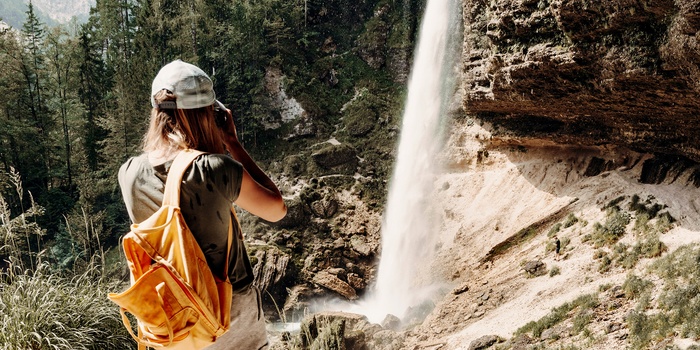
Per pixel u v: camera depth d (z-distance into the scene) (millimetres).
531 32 27109
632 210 30188
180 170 2510
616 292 24531
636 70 23219
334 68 67562
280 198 2828
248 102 63156
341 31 69812
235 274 2744
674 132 28500
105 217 53031
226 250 2660
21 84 64688
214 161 2547
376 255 51219
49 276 7629
